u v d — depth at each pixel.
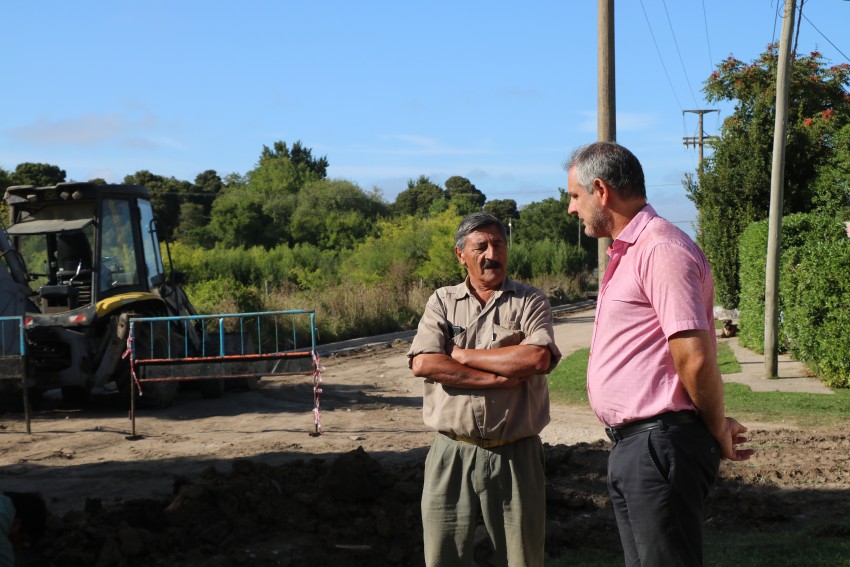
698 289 3.30
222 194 76.50
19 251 13.97
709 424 3.35
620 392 3.43
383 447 9.84
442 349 4.07
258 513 6.04
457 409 3.99
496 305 4.16
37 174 53.66
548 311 4.16
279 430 11.26
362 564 5.58
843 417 10.93
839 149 21.38
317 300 29.84
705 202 22.83
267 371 10.85
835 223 17.58
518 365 3.88
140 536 5.47
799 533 6.05
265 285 30.17
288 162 94.19
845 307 12.92
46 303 13.37
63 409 13.56
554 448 8.41
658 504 3.33
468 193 101.69
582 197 3.63
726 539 6.01
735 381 14.27
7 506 4.56
